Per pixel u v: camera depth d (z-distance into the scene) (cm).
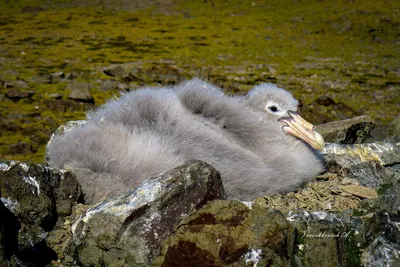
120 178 691
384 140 925
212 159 703
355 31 2648
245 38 2533
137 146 699
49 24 2706
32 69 1981
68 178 672
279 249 561
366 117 1014
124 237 582
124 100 769
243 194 720
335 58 2252
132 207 590
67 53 2211
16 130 1445
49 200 630
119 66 1989
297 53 2311
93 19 2833
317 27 2727
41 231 615
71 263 608
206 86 793
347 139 975
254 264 544
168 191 600
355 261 596
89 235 592
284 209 692
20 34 2500
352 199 730
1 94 1694
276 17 2920
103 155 700
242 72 2019
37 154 1307
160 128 722
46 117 1538
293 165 759
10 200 602
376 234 599
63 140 742
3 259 552
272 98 813
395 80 1995
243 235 559
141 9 3067
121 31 2606
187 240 556
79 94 1678
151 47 2339
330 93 1831
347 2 3084
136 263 574
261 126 779
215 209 577
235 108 776
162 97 757
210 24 2786
